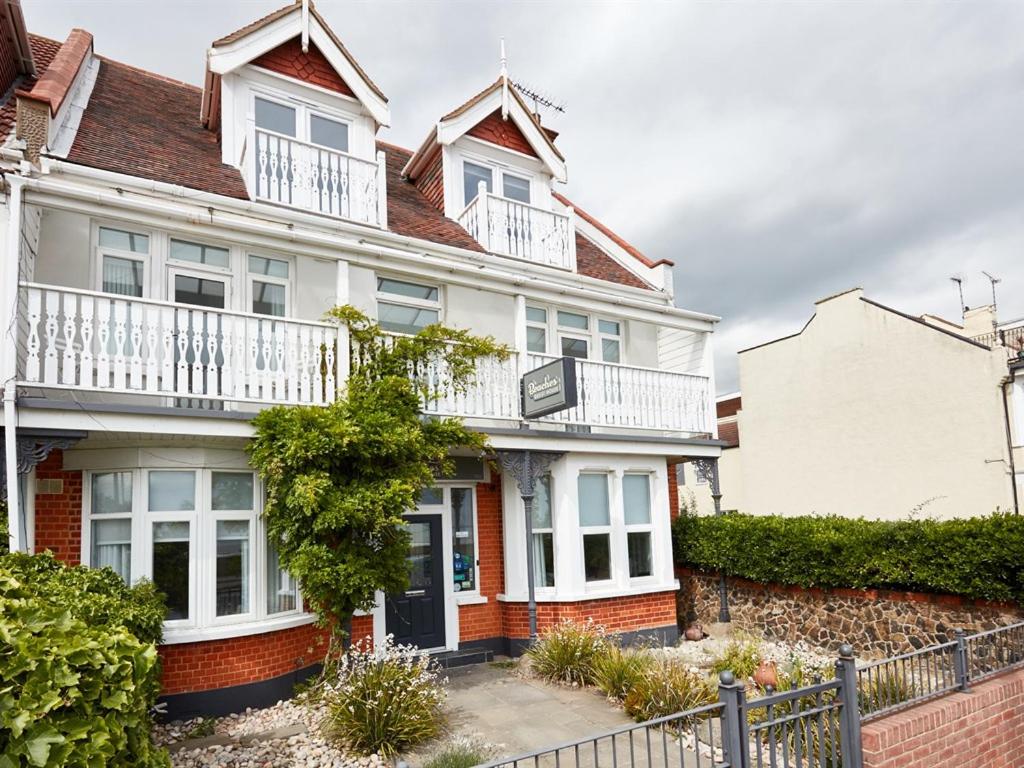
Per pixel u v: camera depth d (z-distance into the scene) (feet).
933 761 17.51
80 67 33.86
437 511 32.78
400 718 20.17
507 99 41.55
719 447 39.50
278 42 33.78
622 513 35.55
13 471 19.62
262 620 25.25
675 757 19.44
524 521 33.47
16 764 9.53
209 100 35.22
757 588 36.27
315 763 18.94
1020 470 56.80
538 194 43.62
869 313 68.69
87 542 24.03
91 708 10.80
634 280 44.83
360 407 24.29
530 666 28.66
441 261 29.37
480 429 29.91
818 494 72.02
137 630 18.43
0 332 20.36
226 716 23.54
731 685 13.79
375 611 29.84
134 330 22.20
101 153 28.30
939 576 28.04
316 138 35.68
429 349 28.66
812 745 15.38
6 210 21.25
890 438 66.13
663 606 36.09
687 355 41.52
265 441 22.62
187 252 28.35
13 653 10.11
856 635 31.35
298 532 22.66
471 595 33.04
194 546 24.25
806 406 73.97
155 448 24.06
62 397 23.62
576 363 33.65
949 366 62.03
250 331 24.54
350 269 32.17
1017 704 20.38
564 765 18.72
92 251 26.03
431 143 40.40
